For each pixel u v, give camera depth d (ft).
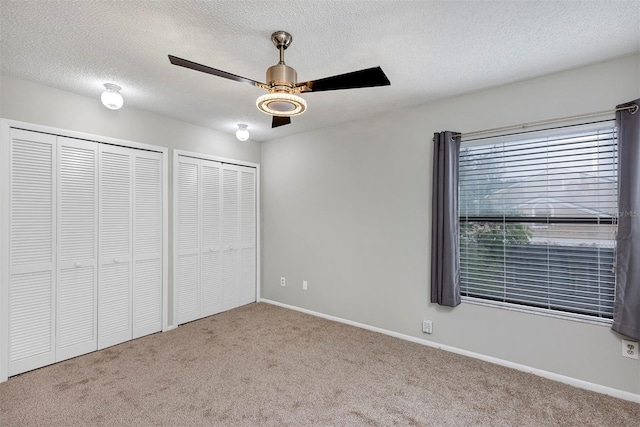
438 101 9.56
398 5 5.26
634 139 6.64
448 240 9.02
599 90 7.23
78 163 9.08
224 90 8.80
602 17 5.56
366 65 7.36
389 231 10.65
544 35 6.15
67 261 8.86
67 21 5.66
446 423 6.20
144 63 7.26
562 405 6.76
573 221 7.67
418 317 10.02
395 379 7.80
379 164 10.87
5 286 7.77
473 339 9.00
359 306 11.41
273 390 7.30
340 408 6.65
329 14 5.49
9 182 7.86
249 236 14.23
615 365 7.09
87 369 8.25
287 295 13.73
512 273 8.53
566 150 7.73
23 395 7.06
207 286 12.51
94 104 9.38
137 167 10.37
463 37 6.23
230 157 13.34
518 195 8.42
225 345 9.81
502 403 6.84
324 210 12.42
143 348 9.57
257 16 5.53
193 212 12.02
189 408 6.61
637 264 6.63
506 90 8.45
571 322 7.60
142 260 10.50
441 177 9.14
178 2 5.15
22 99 8.08
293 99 5.58
